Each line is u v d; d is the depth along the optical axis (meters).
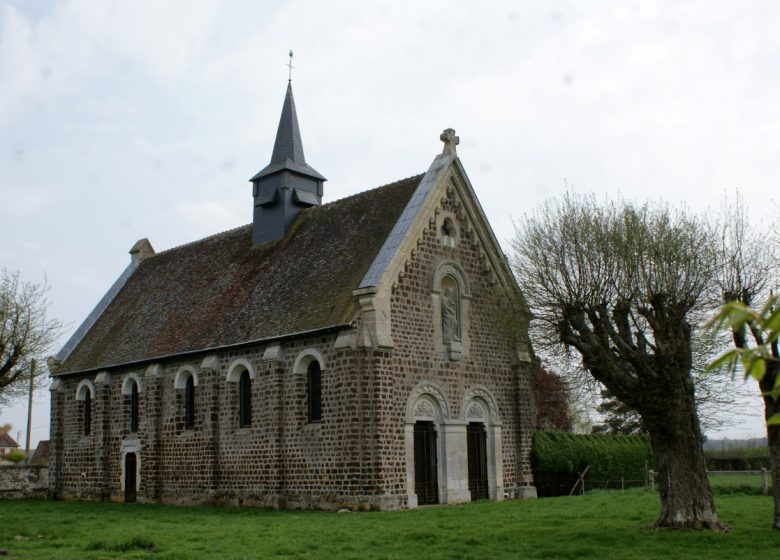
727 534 18.16
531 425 33.12
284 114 37.88
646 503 26.42
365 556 15.62
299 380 28.66
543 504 27.39
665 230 21.83
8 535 20.25
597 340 21.28
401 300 28.31
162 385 35.09
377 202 32.75
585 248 22.03
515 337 28.73
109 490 37.66
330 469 27.09
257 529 20.45
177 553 16.14
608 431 59.91
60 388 41.78
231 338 31.53
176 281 41.28
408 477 27.27
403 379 27.88
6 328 35.72
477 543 17.61
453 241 31.06
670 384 19.30
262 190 37.62
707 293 21.59
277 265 34.16
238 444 30.56
